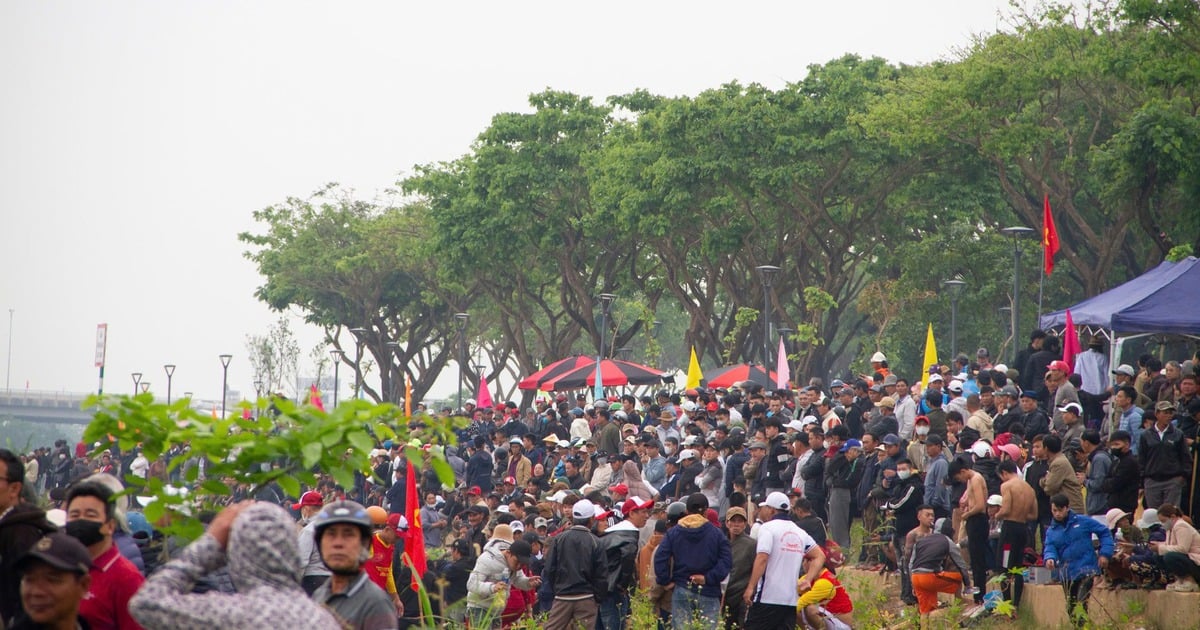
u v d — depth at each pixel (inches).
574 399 2847.0
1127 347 2331.4
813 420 1279.5
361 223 4069.9
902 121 2608.3
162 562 545.0
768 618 869.8
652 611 964.6
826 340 3068.4
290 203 4249.5
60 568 357.4
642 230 2854.3
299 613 331.6
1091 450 1080.2
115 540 515.5
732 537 946.7
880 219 2984.7
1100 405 1328.7
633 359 4889.3
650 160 2908.5
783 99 2763.3
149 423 444.8
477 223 3235.7
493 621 1027.3
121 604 422.6
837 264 2851.9
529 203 3161.9
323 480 1733.5
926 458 1134.4
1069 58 2551.7
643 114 3083.2
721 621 871.7
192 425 444.1
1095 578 961.5
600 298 2861.7
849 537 1208.2
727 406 1524.4
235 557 336.2
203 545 346.3
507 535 1034.1
